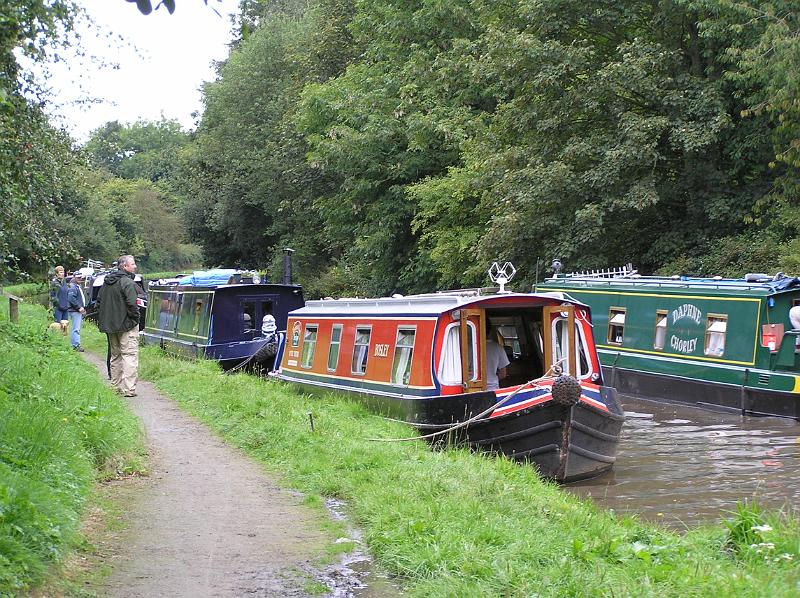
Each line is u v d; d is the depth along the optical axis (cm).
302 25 5047
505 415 1224
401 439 1121
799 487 1169
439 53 3212
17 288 4856
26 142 1144
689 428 1633
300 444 1084
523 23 2788
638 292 2058
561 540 709
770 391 1727
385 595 605
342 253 4619
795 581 608
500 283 1380
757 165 2472
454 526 724
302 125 3812
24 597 519
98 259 6297
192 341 2336
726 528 754
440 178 3191
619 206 2430
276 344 2152
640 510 1049
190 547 697
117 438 978
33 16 988
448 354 1332
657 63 2431
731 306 1828
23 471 678
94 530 720
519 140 2750
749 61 2122
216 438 1180
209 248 6047
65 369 1344
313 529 759
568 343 1327
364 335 1555
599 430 1236
